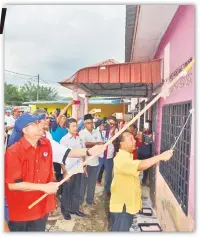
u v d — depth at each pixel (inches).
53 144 98.6
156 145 179.6
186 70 76.9
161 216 141.9
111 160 195.2
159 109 167.6
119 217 102.7
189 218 88.1
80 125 217.8
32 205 79.9
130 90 223.0
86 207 172.2
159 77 153.3
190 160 88.5
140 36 151.1
